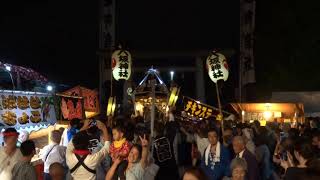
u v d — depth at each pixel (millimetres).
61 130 11148
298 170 6504
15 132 7336
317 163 4969
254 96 30094
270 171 10500
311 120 17391
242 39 29781
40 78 13227
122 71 16562
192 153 13234
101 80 29750
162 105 22453
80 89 15875
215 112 19812
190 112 19812
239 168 6344
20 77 12570
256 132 14195
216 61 15383
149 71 23438
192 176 4250
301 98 23828
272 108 23734
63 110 12555
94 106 16703
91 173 7484
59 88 16625
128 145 7926
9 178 7008
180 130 14492
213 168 8883
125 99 26953
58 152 9578
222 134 12211
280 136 14023
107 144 7984
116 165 7320
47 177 9531
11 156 7219
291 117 23750
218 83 15742
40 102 11398
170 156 10625
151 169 8211
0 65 11758
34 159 9492
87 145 7594
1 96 9875
